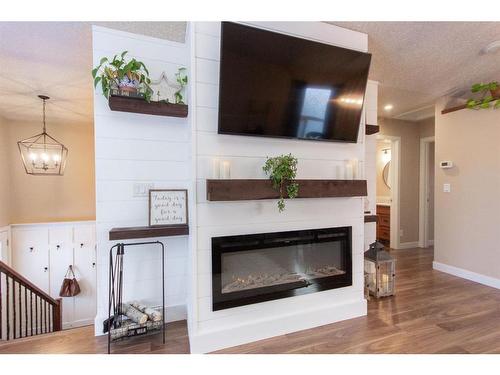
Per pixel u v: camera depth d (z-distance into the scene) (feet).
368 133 8.46
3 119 13.15
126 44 6.80
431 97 11.66
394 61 8.43
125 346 6.07
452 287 9.64
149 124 7.00
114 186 6.73
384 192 18.10
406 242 15.76
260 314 6.42
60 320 10.73
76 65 8.15
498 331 6.67
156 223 6.75
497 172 9.64
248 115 5.96
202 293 5.92
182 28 6.66
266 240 6.47
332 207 7.19
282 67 6.06
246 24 6.14
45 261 13.01
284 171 6.02
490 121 9.84
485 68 8.87
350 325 6.96
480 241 10.12
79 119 13.98
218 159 5.95
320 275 7.14
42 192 14.23
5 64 8.07
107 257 6.68
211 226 5.98
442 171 11.58
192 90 5.83
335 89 6.64
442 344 6.13
